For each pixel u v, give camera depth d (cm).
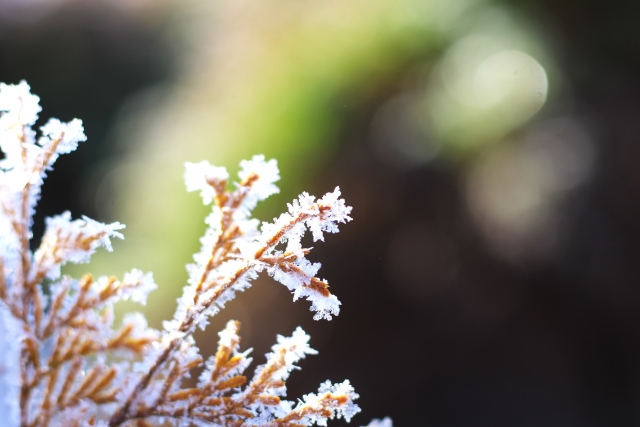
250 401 25
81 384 24
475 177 101
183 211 128
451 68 107
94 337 24
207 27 162
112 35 208
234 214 25
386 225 104
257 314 106
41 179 25
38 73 208
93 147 181
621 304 94
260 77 129
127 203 141
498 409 96
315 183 109
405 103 109
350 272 104
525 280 98
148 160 144
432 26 112
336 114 112
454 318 100
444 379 99
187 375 25
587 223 95
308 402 25
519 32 105
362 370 101
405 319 103
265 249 25
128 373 25
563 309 97
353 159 109
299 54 126
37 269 24
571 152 98
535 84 102
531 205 97
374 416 98
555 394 95
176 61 180
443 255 101
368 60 115
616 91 100
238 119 126
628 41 102
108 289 24
